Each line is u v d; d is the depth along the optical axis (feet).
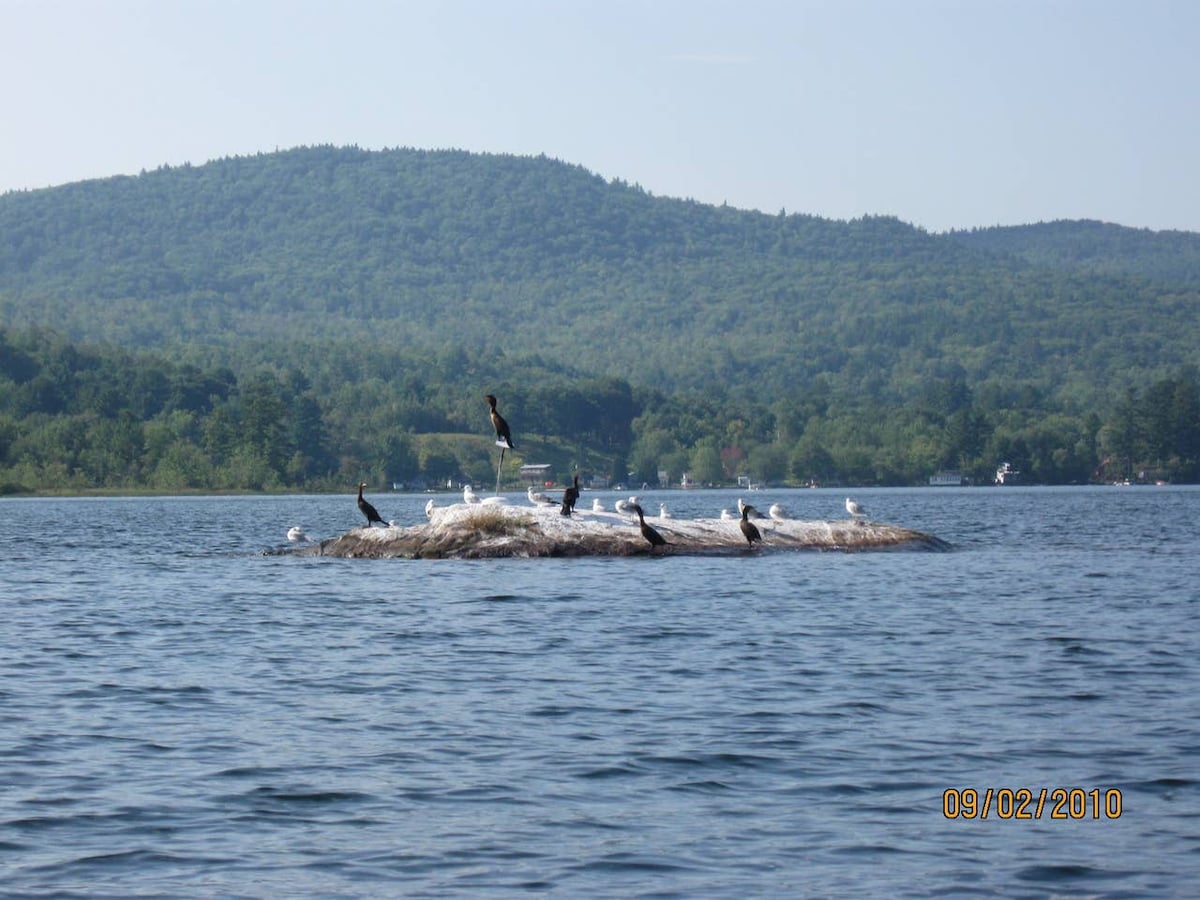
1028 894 171.42
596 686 292.20
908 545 618.85
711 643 350.23
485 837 191.83
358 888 173.58
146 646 354.54
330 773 222.28
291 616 410.11
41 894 171.12
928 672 307.99
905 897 170.60
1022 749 235.40
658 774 221.05
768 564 548.31
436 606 425.69
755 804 205.98
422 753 234.58
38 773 222.48
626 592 456.45
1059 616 402.31
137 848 187.21
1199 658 325.01
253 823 197.57
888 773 221.05
